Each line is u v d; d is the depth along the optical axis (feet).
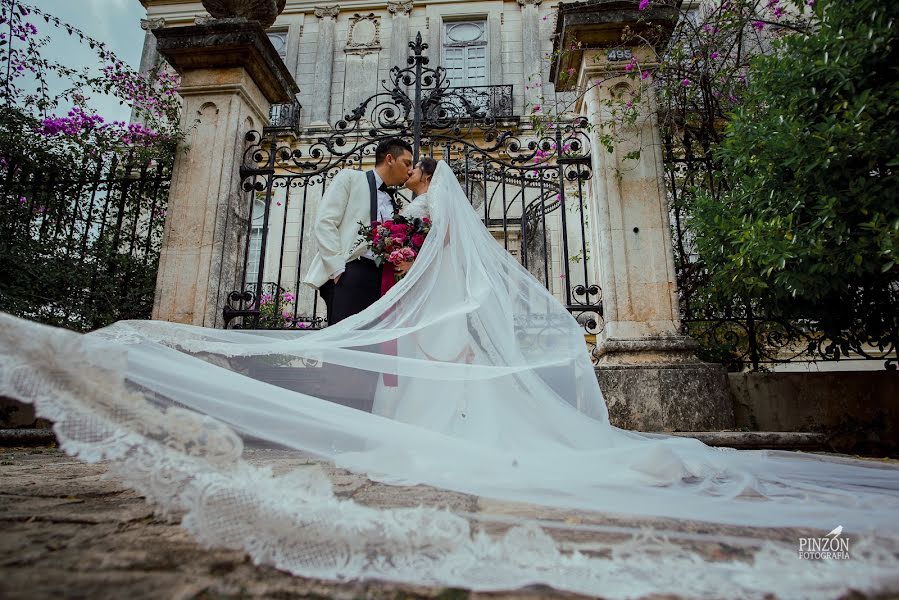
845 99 9.64
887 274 10.04
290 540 3.19
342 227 9.31
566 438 6.49
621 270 13.07
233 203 14.37
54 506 4.62
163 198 15.92
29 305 13.64
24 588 2.60
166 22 39.78
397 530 3.32
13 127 15.10
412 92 37.73
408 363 6.49
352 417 5.22
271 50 15.79
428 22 39.70
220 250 13.71
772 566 3.13
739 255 10.71
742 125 11.00
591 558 3.28
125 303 14.75
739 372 13.84
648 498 4.66
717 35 14.58
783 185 10.28
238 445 3.51
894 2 8.80
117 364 3.54
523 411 6.56
